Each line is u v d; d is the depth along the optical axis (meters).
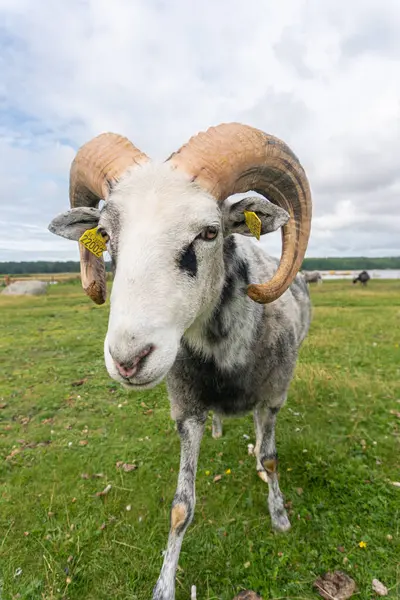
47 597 0.53
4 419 1.10
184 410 0.58
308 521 0.64
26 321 2.86
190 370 0.56
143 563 0.58
